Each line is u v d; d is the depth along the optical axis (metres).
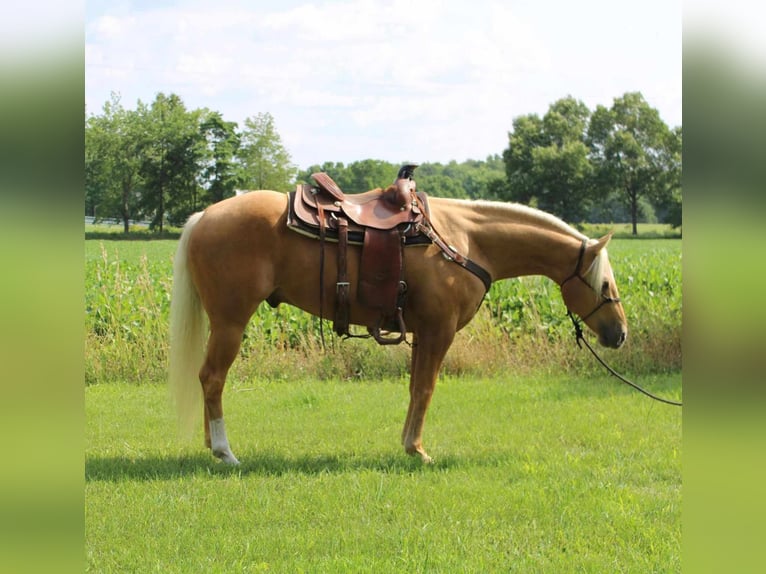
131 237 67.88
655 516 5.02
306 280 6.02
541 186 85.44
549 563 4.28
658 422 7.82
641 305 12.44
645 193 85.62
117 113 77.69
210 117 80.38
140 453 6.49
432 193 90.69
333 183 6.19
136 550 4.38
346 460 6.36
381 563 4.21
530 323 12.05
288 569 4.16
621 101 85.81
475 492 5.45
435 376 6.39
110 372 10.20
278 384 10.04
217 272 5.88
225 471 5.94
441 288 6.21
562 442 7.09
